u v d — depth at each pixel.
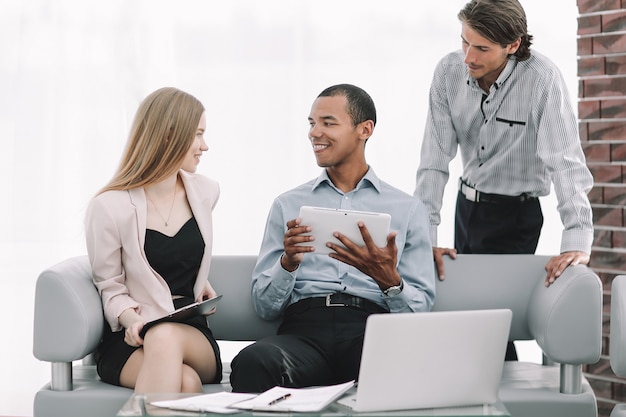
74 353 3.02
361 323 3.21
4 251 5.11
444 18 4.97
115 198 3.22
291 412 2.38
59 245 5.13
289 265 3.15
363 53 5.00
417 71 4.99
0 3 5.07
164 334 2.94
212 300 3.02
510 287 3.42
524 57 3.44
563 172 3.40
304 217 2.98
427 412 2.45
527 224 3.70
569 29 4.86
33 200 5.11
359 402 2.42
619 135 4.04
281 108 5.04
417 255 3.35
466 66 3.56
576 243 3.34
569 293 3.10
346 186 3.43
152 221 3.27
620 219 4.04
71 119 5.09
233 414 2.37
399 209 3.38
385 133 5.01
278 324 3.42
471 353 2.50
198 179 3.42
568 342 3.08
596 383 4.15
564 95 3.47
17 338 5.07
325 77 5.02
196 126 3.27
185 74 5.05
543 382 3.21
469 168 3.73
